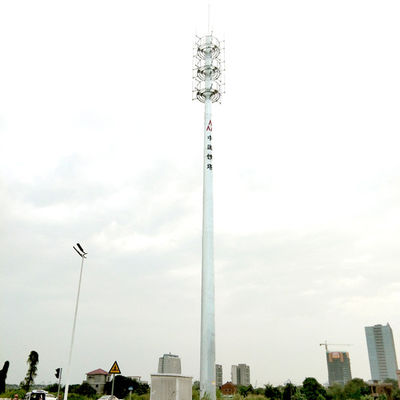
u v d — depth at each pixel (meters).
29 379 81.62
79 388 83.44
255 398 61.53
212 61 44.31
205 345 31.56
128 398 58.53
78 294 35.81
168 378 23.23
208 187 37.66
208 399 28.98
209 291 33.38
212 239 35.50
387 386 80.50
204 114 41.94
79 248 36.59
